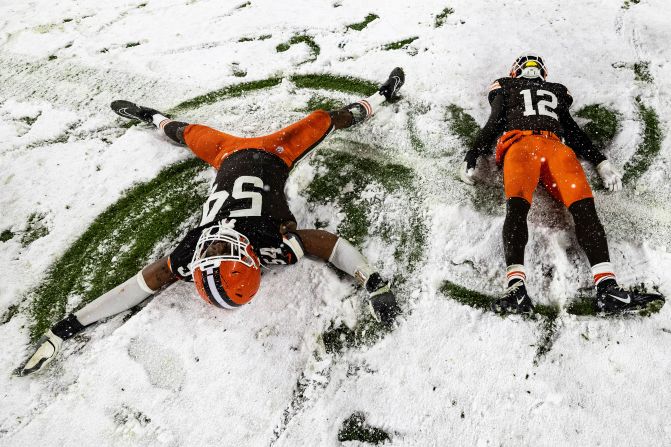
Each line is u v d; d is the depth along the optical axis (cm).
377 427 211
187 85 374
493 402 213
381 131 324
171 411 221
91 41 422
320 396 222
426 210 280
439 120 325
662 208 270
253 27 411
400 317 242
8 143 343
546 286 247
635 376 215
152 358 236
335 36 392
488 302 244
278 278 258
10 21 458
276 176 258
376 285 236
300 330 242
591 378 216
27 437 218
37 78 393
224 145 279
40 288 273
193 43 407
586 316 235
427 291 250
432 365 225
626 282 244
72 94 376
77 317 241
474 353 227
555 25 372
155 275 241
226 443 211
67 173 323
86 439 216
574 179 249
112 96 371
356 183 299
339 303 249
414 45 371
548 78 338
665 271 244
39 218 302
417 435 207
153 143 332
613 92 325
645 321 230
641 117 313
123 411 222
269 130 334
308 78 367
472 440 204
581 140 283
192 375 230
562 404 209
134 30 428
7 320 261
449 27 379
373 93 348
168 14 441
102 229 296
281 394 223
